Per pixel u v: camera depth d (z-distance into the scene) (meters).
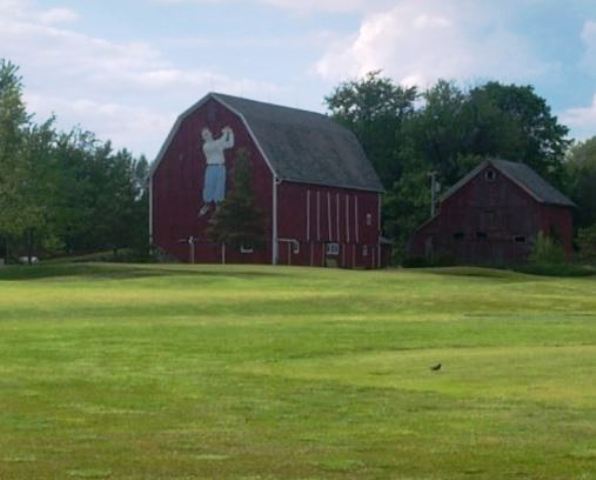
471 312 42.84
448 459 13.18
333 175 93.38
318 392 19.22
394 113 128.12
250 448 13.99
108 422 16.17
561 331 32.34
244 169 85.56
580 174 120.12
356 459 13.21
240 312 41.03
